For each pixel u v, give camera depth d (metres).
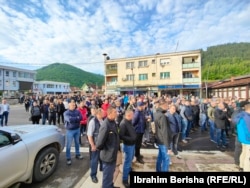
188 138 8.44
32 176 4.11
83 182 4.27
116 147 3.56
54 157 4.68
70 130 5.50
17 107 27.36
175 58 33.28
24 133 4.22
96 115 4.60
